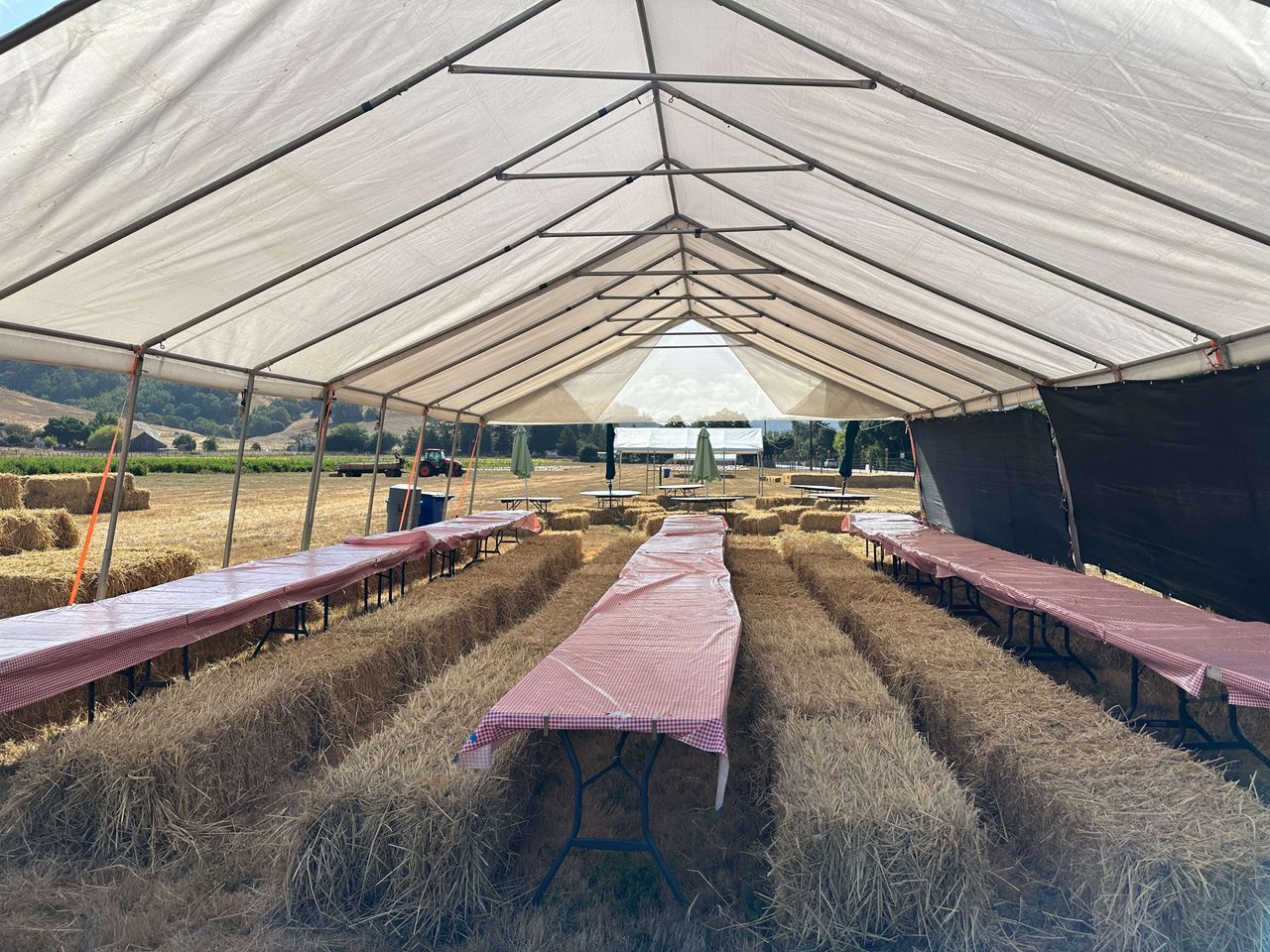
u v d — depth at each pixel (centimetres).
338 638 422
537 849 273
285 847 239
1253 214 264
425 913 223
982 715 285
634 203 564
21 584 505
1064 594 409
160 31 215
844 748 258
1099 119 254
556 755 338
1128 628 323
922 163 341
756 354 1033
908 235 430
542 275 614
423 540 643
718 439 2044
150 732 277
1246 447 363
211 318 427
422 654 449
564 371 1069
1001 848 253
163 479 2958
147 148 261
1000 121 280
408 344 624
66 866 254
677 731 227
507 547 1049
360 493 2267
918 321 589
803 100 343
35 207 266
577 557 962
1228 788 223
